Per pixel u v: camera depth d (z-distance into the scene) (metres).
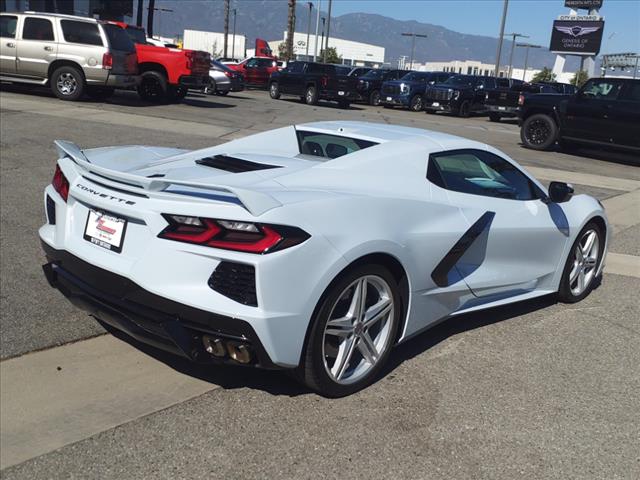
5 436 2.88
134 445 2.86
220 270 2.86
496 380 3.66
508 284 4.37
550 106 15.30
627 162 14.93
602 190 10.69
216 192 3.12
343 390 3.32
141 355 3.74
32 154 9.14
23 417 3.04
